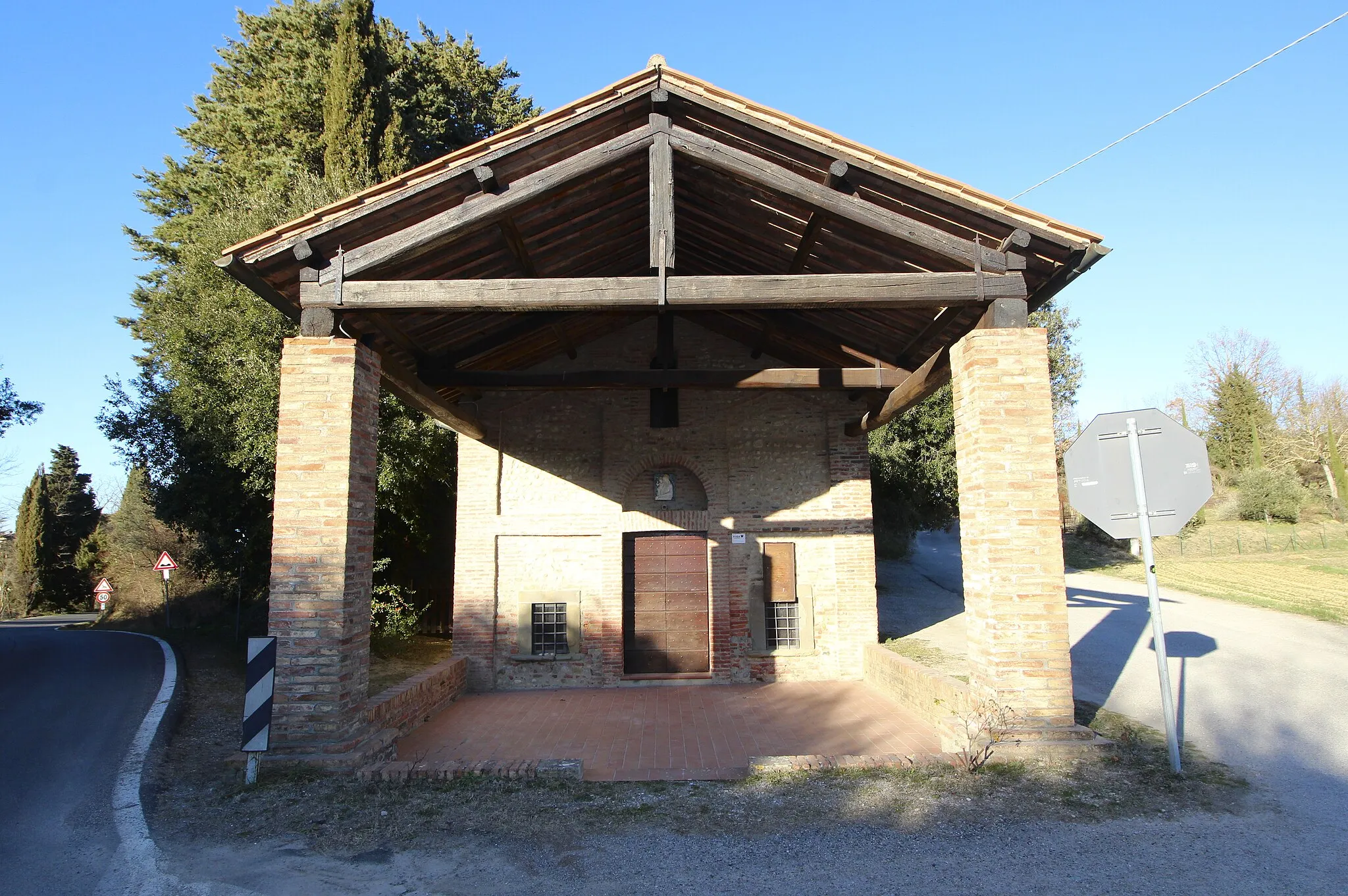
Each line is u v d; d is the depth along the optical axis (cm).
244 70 2373
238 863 475
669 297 687
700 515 1206
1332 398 3662
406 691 847
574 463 1213
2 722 971
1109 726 746
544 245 883
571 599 1187
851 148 692
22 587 4309
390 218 702
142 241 2408
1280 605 1559
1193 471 600
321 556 660
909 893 422
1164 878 432
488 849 491
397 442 1562
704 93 707
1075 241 682
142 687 1249
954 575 2717
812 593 1200
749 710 976
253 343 1505
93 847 509
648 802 573
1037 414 676
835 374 1005
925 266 771
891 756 645
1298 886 420
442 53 2661
